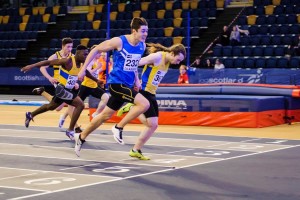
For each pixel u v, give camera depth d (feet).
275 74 60.34
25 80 87.92
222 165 26.43
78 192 20.01
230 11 86.28
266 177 23.32
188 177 23.22
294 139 38.09
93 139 37.09
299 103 51.42
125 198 19.12
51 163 26.89
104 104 41.86
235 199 19.11
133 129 43.93
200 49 80.07
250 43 75.31
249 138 38.52
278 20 78.43
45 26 98.32
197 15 86.69
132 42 26.45
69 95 34.60
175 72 65.87
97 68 41.68
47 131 41.75
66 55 35.68
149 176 23.41
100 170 24.89
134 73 27.02
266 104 46.83
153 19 87.92
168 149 32.35
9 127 44.57
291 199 19.12
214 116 46.91
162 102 48.44
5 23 104.01
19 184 21.47
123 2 103.14
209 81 63.46
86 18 96.73
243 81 61.72
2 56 95.96
